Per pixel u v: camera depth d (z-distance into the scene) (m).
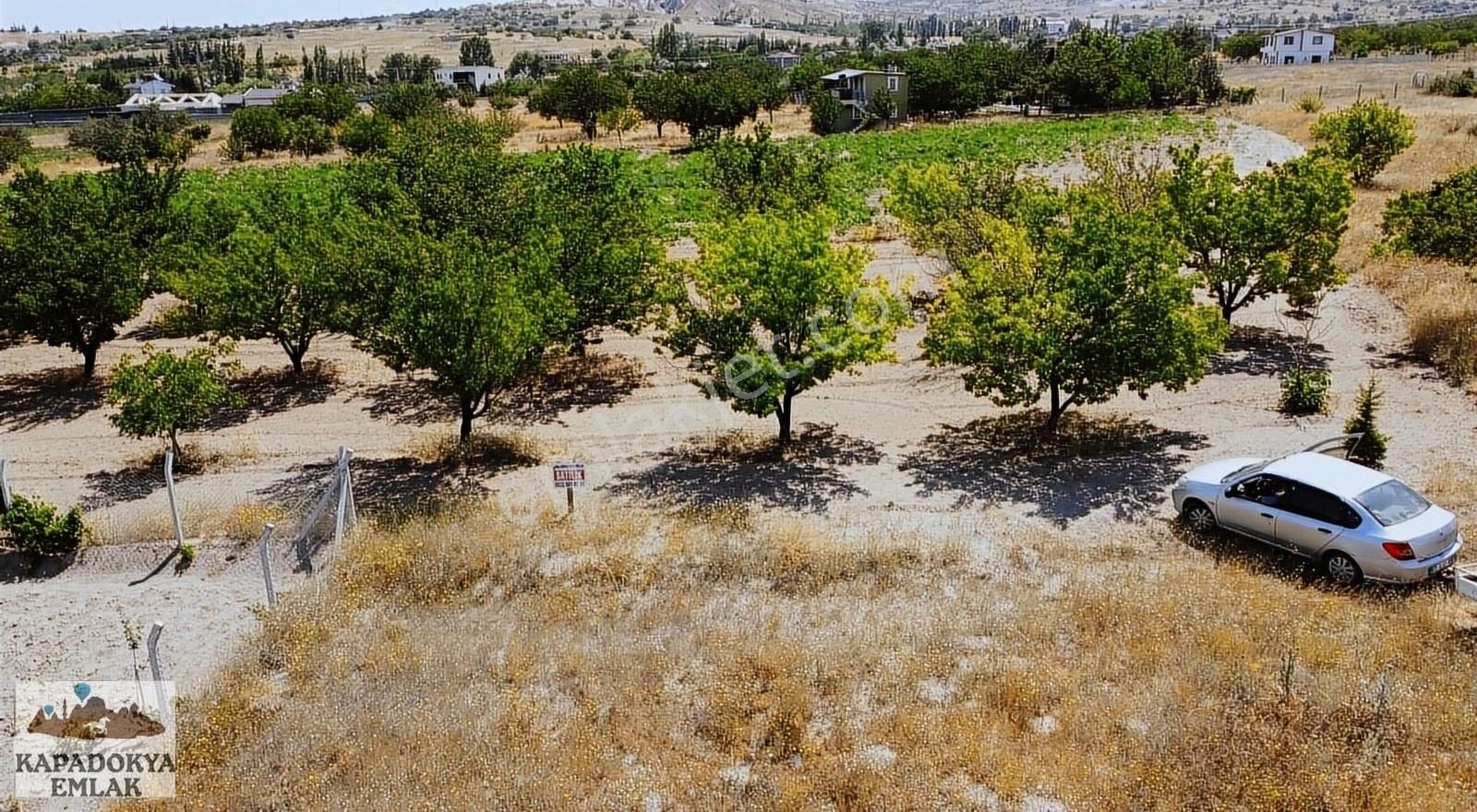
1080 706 10.62
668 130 82.25
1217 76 77.06
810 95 86.00
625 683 11.35
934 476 17.97
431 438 20.92
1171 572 13.62
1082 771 9.65
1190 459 18.00
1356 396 20.25
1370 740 9.95
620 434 20.86
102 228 24.91
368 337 19.48
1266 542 14.45
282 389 24.39
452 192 25.42
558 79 80.44
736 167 29.92
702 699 11.07
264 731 10.89
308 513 16.83
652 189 47.50
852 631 12.31
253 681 11.92
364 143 65.62
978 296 18.61
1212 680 10.96
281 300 23.97
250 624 13.55
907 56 92.62
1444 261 26.53
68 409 23.55
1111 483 17.23
